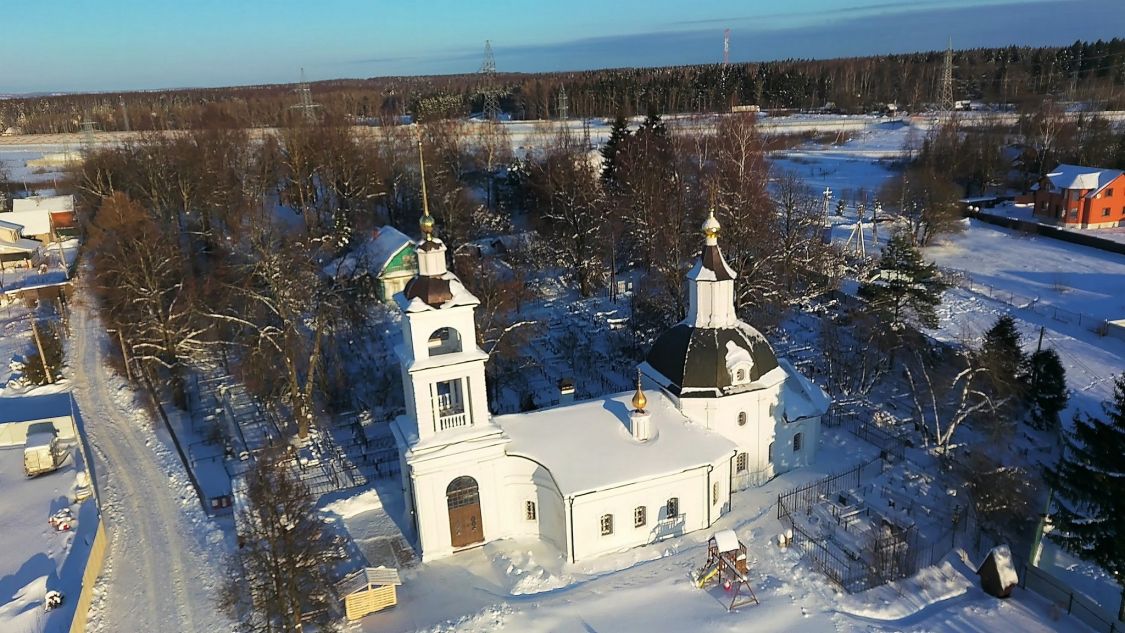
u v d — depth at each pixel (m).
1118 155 132.75
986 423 53.75
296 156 104.94
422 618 38.56
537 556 43.22
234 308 77.25
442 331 47.12
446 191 106.69
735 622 36.62
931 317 68.88
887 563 40.47
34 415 69.50
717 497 45.34
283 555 35.38
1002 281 91.56
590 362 72.25
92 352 84.94
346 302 79.06
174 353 69.94
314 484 52.81
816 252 88.06
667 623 36.91
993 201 130.50
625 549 43.38
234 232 83.94
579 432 45.19
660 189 91.00
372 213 112.56
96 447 63.44
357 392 67.56
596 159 123.62
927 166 136.12
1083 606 37.03
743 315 74.75
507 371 70.31
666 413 47.16
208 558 46.56
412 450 41.66
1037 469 46.94
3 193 148.38
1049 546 42.00
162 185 107.00
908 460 51.81
